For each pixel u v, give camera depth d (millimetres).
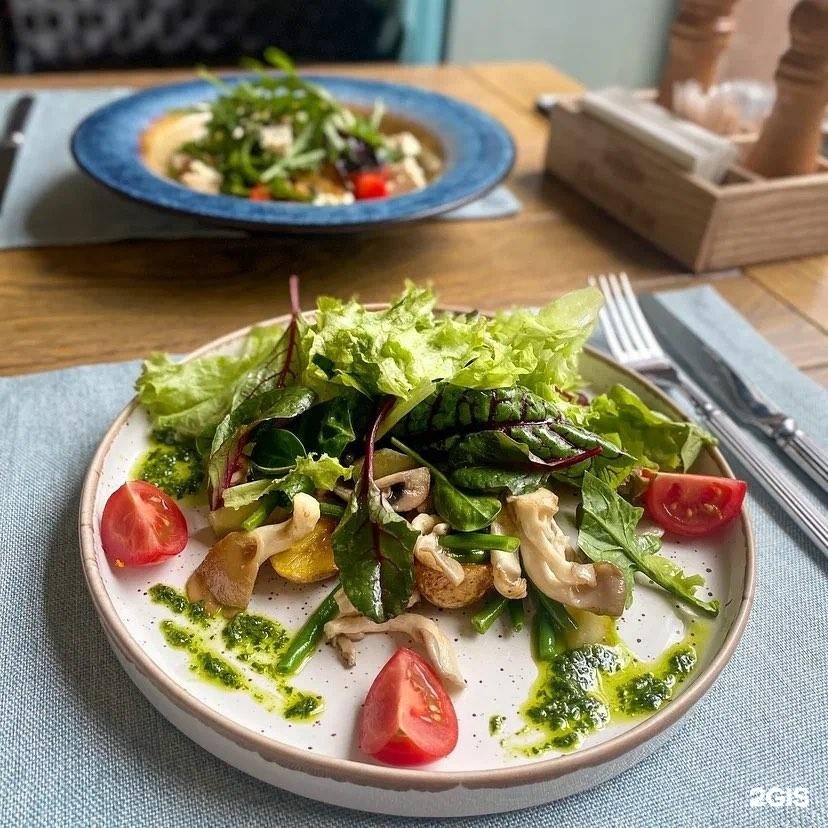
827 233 657
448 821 294
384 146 728
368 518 339
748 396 484
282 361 381
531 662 327
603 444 366
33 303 540
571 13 1717
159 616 333
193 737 301
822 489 435
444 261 625
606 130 696
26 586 363
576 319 407
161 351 506
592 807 301
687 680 317
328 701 310
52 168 700
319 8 1335
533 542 344
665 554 369
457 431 371
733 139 699
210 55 1312
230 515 357
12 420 442
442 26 1565
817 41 601
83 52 1252
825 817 300
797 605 379
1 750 302
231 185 681
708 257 629
